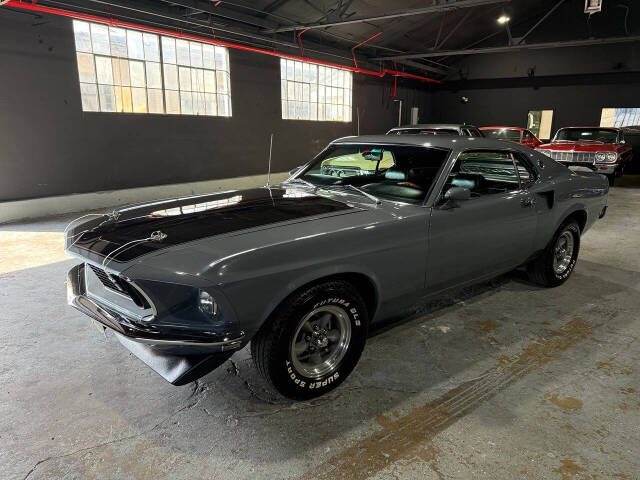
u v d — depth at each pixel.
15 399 2.43
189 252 2.06
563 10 15.98
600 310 3.68
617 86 15.59
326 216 2.55
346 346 2.52
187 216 2.58
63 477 1.89
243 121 11.15
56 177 7.82
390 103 16.84
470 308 3.72
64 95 7.70
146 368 2.77
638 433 2.18
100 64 8.12
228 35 10.20
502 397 2.47
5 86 7.00
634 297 3.98
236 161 11.20
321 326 2.43
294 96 12.65
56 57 7.49
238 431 2.19
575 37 15.99
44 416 2.29
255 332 2.11
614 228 6.86
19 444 2.08
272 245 2.13
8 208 7.18
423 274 2.83
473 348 3.04
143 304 2.14
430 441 2.12
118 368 2.76
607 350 3.01
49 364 2.80
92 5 7.62
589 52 15.80
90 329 3.30
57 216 7.64
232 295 1.98
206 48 9.97
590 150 10.75
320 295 2.28
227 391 2.53
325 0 10.20
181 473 1.92
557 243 4.04
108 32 8.11
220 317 1.99
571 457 2.02
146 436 2.15
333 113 14.30
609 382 2.63
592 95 16.08
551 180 3.78
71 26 7.59
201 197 3.10
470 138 3.28
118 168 8.70
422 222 2.72
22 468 1.93
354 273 2.47
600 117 16.09
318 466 1.96
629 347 3.06
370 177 3.34
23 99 7.22
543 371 2.75
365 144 3.45
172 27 8.90
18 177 7.36
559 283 4.21
